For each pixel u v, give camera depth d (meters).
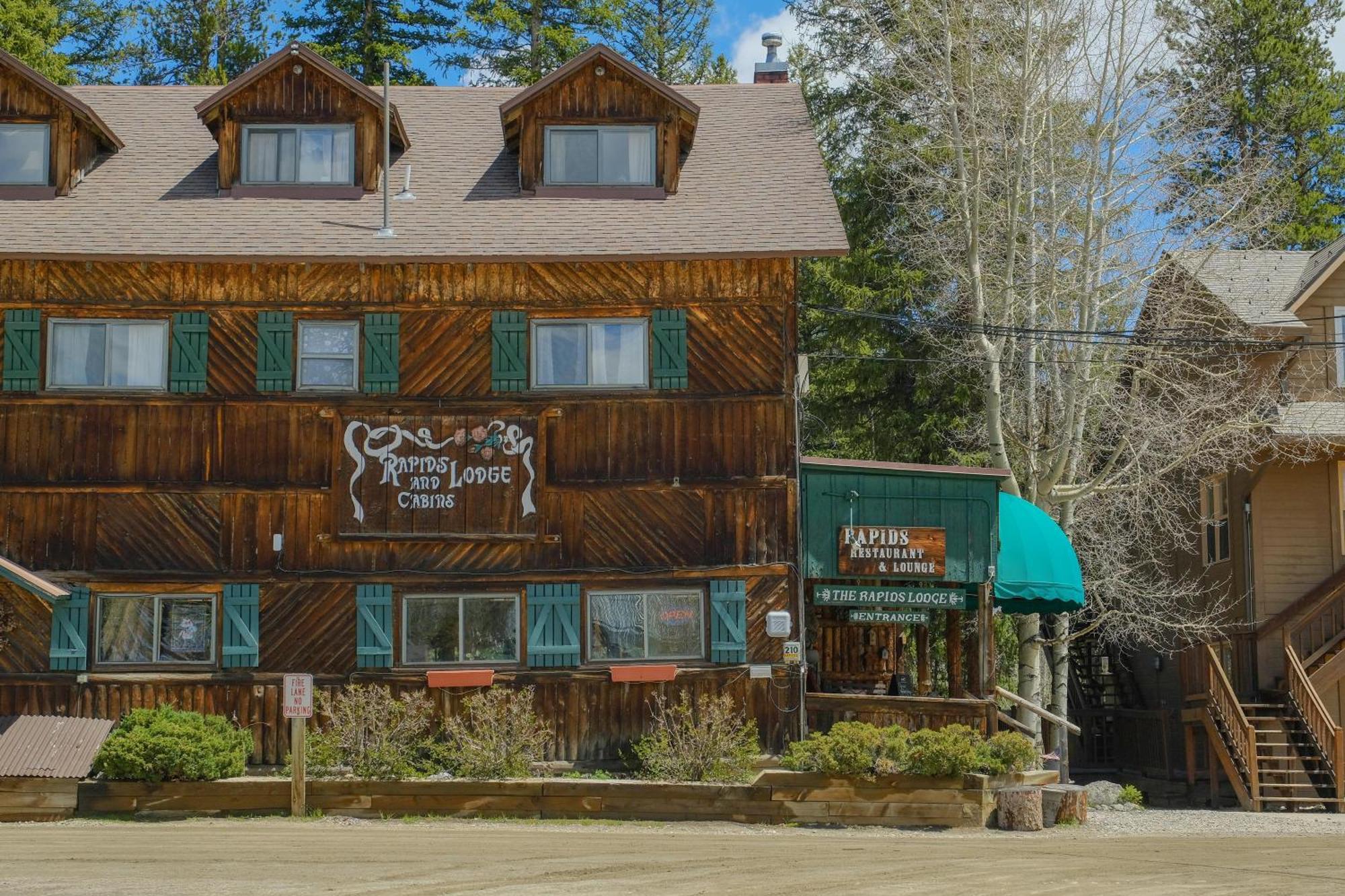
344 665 24.14
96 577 24.08
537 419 24.53
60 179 25.98
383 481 24.38
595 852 18.12
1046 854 18.84
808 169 26.98
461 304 24.75
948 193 31.06
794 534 24.27
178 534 24.27
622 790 21.61
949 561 24.64
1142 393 33.69
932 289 36.22
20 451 24.31
